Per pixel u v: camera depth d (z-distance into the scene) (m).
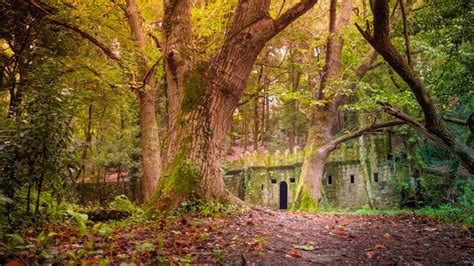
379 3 7.00
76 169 5.95
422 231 7.47
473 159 8.75
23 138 5.11
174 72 9.95
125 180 30.23
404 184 20.14
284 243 5.63
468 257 5.12
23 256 3.63
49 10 11.77
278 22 8.82
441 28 10.41
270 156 26.94
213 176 8.62
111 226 6.66
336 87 17.16
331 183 23.84
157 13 18.67
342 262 4.77
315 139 18.19
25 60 11.64
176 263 3.85
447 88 11.85
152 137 14.59
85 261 3.61
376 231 7.44
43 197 6.62
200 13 15.41
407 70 8.17
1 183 5.18
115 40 14.44
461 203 15.59
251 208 9.41
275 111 41.03
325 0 21.91
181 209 7.83
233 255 4.57
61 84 5.97
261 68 20.09
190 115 8.65
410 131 19.38
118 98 16.69
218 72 8.69
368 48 18.34
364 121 22.61
